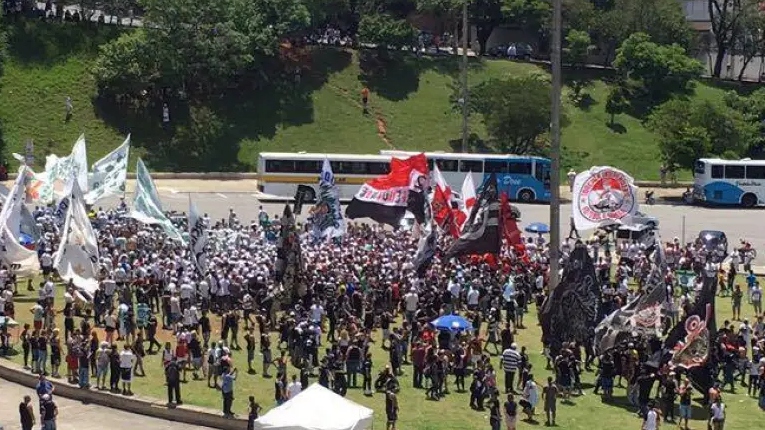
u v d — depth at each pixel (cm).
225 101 11800
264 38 11850
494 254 6094
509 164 10281
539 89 11462
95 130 11038
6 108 10925
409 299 5547
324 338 5497
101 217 7219
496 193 5962
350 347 4816
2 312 5319
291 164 9806
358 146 11612
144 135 11175
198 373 4962
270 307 5525
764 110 12494
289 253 5675
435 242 6038
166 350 4553
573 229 7494
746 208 10375
